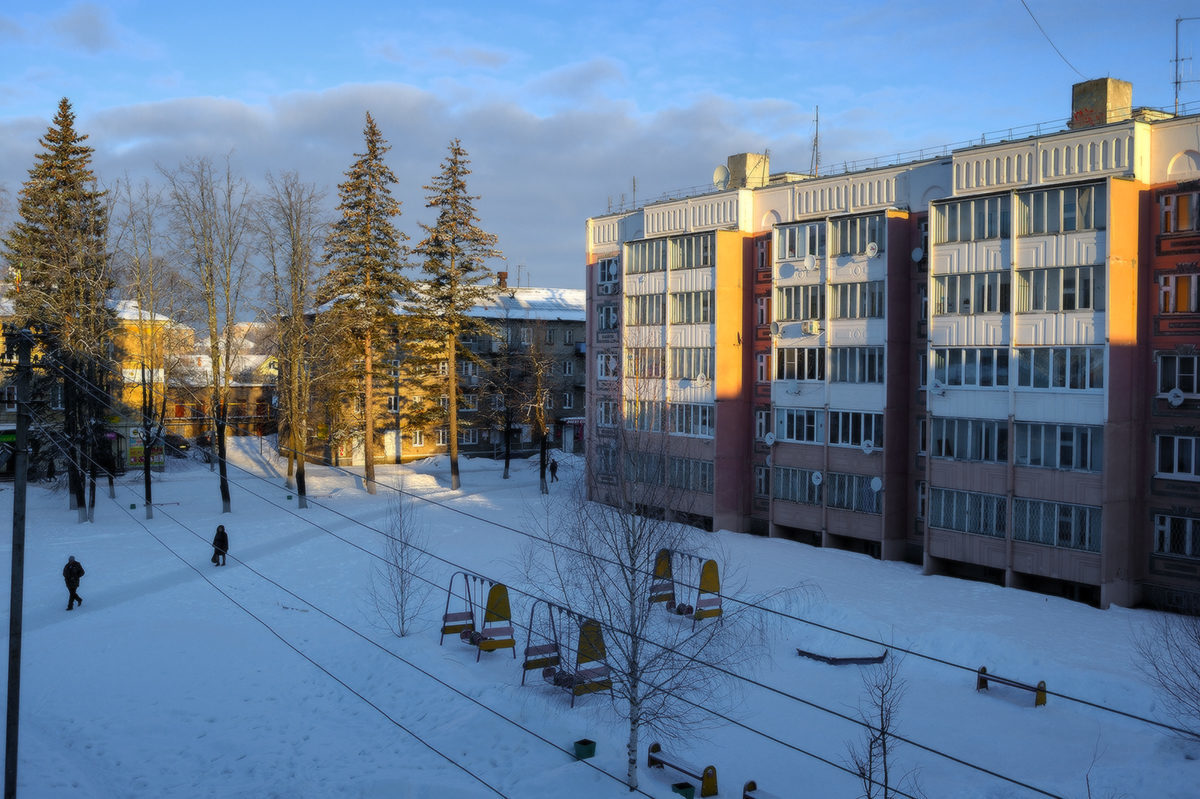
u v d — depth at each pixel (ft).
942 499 111.24
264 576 107.45
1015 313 104.01
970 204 108.68
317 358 171.32
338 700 71.00
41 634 86.17
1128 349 97.96
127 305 183.21
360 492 171.01
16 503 50.55
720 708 68.23
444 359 179.73
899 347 120.57
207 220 149.28
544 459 172.45
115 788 56.18
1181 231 96.63
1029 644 79.66
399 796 54.19
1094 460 97.50
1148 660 75.20
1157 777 53.67
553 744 61.11
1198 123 95.50
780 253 133.39
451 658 78.69
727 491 141.08
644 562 67.15
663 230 152.46
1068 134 102.22
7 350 52.85
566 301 269.23
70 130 149.89
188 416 233.14
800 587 101.04
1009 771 56.54
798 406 131.54
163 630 86.99
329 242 168.25
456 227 174.81
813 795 54.29
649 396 147.13
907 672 75.87
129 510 149.89
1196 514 95.45
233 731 65.10
